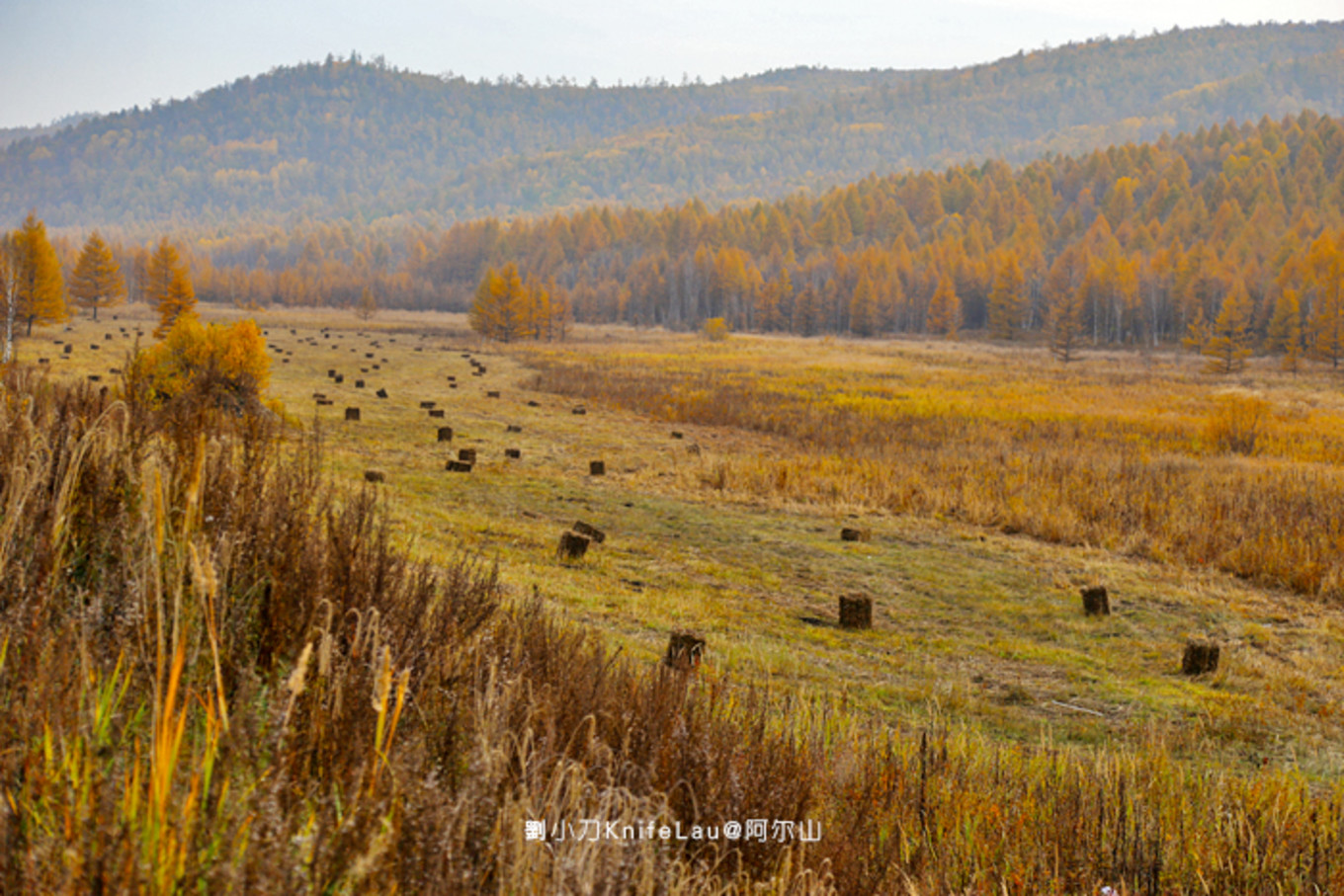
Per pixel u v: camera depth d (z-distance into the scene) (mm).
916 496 19672
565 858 2064
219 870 1561
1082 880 4195
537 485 17906
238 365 15844
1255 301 115562
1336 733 8164
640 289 166375
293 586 3023
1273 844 4734
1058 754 6637
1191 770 6305
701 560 13359
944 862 3998
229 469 3465
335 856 1744
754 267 174000
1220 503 18891
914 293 151250
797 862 3105
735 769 3387
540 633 4230
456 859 1954
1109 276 126188
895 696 8078
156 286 91688
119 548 2879
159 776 1710
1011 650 10391
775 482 20516
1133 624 11844
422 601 3580
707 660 8047
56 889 1476
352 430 22500
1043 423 37812
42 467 3076
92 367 31609
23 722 1859
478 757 2316
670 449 25688
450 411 29672
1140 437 34500
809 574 13328
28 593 2408
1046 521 17641
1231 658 10523
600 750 2834
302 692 2402
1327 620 12312
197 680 2330
